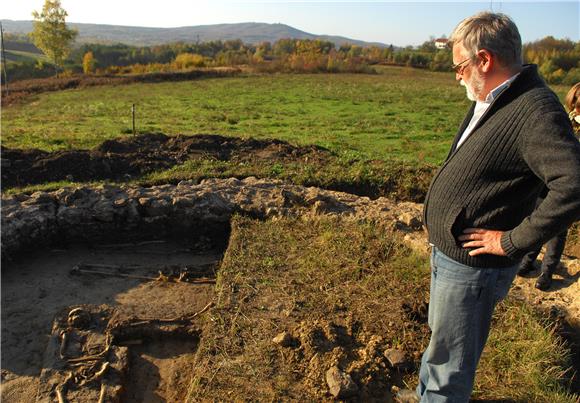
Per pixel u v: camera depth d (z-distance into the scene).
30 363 4.21
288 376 3.70
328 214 6.52
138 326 4.57
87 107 21.50
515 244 2.29
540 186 2.49
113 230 6.33
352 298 4.70
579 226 6.64
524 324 4.30
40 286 5.34
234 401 3.45
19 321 4.73
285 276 5.09
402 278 5.04
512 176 2.37
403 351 3.97
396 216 6.60
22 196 6.49
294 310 4.50
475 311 2.66
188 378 4.13
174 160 9.29
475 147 2.41
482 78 2.45
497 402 3.52
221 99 24.66
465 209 2.51
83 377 3.96
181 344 4.55
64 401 3.72
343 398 3.52
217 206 6.54
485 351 3.99
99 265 5.79
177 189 7.02
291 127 16.14
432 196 2.69
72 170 8.41
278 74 42.03
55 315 4.81
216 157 9.62
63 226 6.16
